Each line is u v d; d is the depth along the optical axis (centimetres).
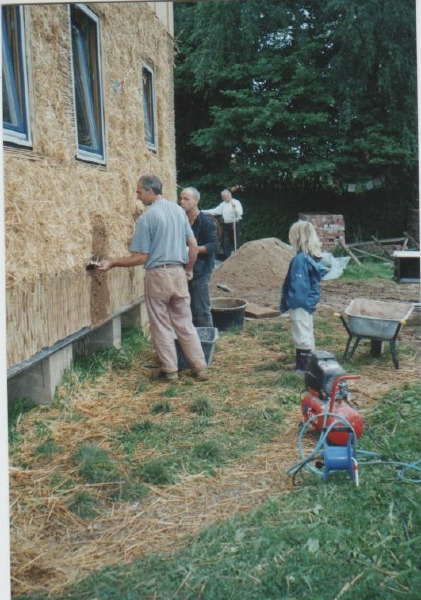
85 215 533
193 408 484
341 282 1255
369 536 298
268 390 534
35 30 453
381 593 256
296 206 1958
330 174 1862
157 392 530
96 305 569
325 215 1608
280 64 1814
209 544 293
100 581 268
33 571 279
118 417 468
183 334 564
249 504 338
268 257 1230
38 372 478
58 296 478
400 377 573
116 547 298
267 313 889
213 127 1866
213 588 262
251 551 286
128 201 673
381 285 1209
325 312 925
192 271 625
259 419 464
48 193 455
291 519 314
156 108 853
